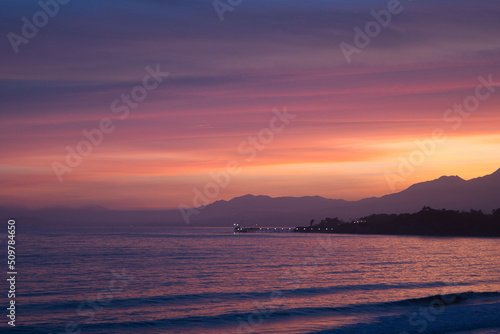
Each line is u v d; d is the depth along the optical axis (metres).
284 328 26.61
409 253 113.81
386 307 33.12
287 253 110.69
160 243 155.38
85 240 163.12
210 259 85.38
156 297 37.88
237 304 34.94
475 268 69.19
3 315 30.52
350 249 135.50
